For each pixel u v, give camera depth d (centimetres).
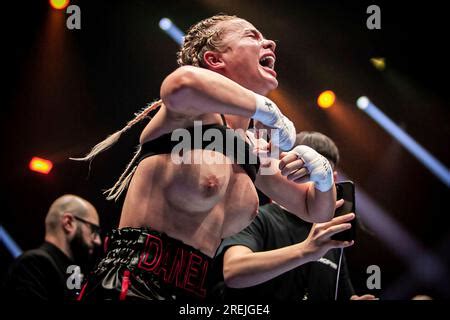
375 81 617
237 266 217
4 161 583
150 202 167
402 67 615
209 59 185
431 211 658
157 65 576
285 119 169
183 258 164
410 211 660
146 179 168
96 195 569
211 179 163
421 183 655
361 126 628
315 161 174
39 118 584
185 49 196
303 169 175
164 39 572
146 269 157
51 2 572
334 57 602
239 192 176
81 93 582
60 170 580
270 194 203
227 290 252
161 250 161
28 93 584
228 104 154
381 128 630
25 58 580
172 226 166
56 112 585
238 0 570
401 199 658
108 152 573
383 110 626
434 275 666
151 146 172
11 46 578
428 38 600
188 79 151
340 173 640
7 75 580
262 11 576
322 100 610
